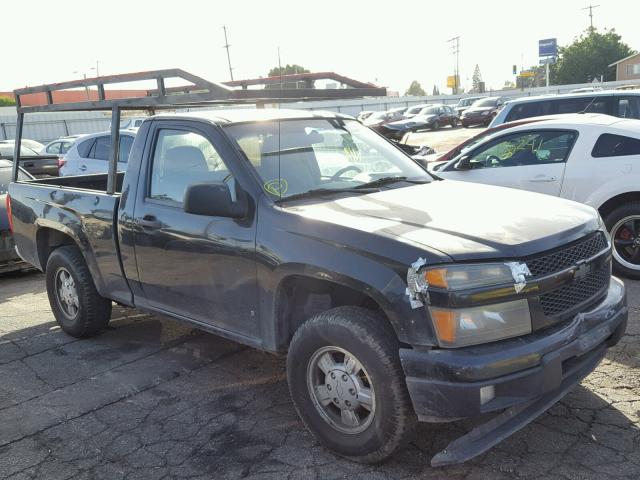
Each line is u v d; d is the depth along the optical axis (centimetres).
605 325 322
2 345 535
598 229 345
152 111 532
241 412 390
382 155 450
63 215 510
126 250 445
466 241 295
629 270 604
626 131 611
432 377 282
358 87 496
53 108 539
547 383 289
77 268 509
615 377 402
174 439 361
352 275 304
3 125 3450
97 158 1120
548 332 296
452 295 279
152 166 428
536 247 296
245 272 359
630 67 7350
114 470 332
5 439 371
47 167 1342
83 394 428
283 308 350
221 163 380
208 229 377
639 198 602
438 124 3762
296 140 409
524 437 338
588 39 8181
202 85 411
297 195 370
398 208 347
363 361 303
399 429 299
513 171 669
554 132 656
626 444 326
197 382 438
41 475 331
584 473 303
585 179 623
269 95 407
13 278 805
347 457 325
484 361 275
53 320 601
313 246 322
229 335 388
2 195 799
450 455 285
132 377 452
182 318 421
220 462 334
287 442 351
